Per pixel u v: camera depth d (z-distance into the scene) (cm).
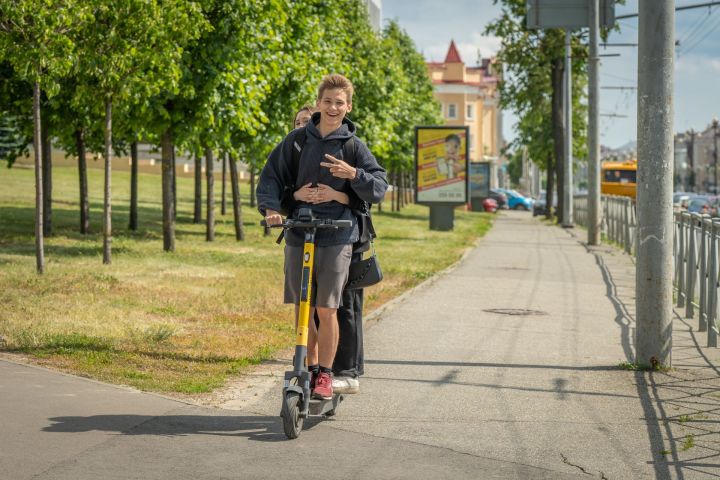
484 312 1418
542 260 2530
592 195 3164
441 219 4019
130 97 1898
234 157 2681
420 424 706
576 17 2973
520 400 800
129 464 571
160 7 1772
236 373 877
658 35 942
